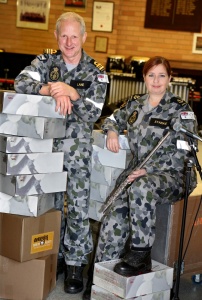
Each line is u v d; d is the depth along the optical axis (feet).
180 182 10.59
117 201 10.96
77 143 11.00
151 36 32.24
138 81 24.85
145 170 10.41
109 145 11.07
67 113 10.58
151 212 10.11
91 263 11.79
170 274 10.42
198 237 11.28
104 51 32.07
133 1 32.04
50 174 10.61
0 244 10.61
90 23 31.83
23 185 10.30
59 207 11.57
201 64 32.07
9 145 10.14
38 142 10.36
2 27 31.83
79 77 11.00
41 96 10.19
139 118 10.91
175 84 23.59
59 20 10.87
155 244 10.98
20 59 24.49
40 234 10.55
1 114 10.36
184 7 31.81
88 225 11.32
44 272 10.52
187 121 10.52
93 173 11.48
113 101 24.97
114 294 10.05
